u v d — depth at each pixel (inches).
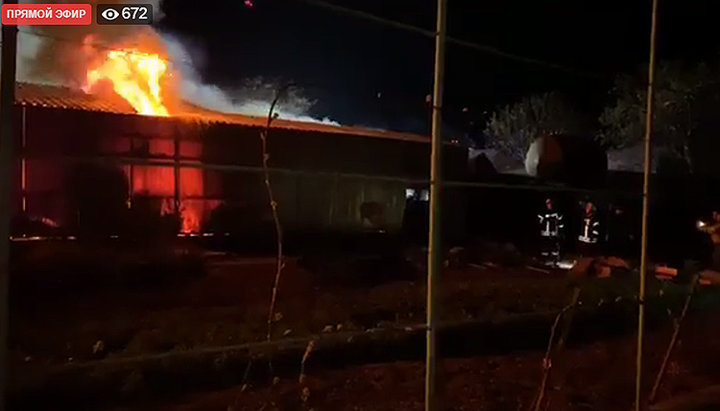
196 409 188.1
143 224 532.1
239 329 265.1
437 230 117.0
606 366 255.3
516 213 855.7
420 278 503.5
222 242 583.5
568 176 306.5
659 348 288.5
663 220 855.7
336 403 196.7
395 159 690.2
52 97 545.6
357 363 240.1
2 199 78.5
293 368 226.2
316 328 271.6
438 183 116.9
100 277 389.4
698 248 785.6
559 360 253.9
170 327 273.4
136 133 553.0
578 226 831.1
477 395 209.6
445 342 261.1
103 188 520.7
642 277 158.1
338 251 562.3
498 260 606.9
